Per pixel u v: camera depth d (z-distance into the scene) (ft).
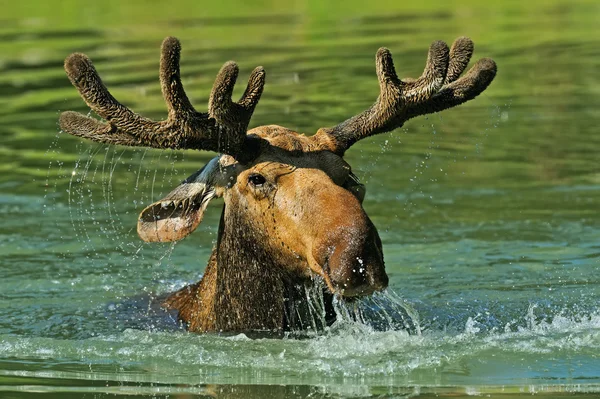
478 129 78.38
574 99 85.56
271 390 35.70
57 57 104.63
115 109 39.40
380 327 42.57
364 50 104.63
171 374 37.81
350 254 34.81
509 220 59.57
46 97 89.66
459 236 57.31
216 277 41.09
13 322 45.70
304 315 39.78
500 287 48.83
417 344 40.04
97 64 99.60
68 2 140.56
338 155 39.47
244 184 38.60
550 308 45.32
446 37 110.52
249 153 38.91
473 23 121.60
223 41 111.75
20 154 74.64
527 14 127.75
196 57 102.94
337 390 35.50
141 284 51.72
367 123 40.75
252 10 135.23
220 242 40.52
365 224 35.40
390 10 133.90
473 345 39.83
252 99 38.81
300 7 136.46
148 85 90.33
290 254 37.76
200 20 126.93
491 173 68.33
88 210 63.21
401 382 36.06
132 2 140.46
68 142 77.36
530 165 69.72
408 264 53.06
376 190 65.62
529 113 82.12
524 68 97.19
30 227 60.44
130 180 68.49
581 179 66.49
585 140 74.54
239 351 39.60
